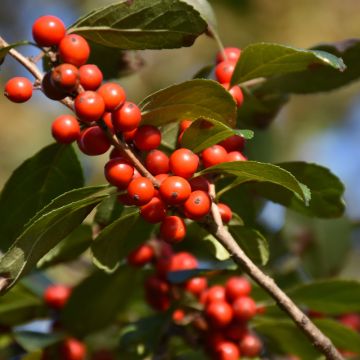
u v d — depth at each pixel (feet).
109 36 1.40
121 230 1.41
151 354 1.55
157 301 1.59
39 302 1.67
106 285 1.64
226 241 1.38
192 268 1.58
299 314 1.38
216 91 1.37
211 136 1.38
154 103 1.37
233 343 1.57
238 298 1.57
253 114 1.60
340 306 1.61
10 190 1.47
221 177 1.40
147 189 1.35
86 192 1.36
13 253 1.33
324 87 1.55
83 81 1.35
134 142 1.38
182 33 1.40
